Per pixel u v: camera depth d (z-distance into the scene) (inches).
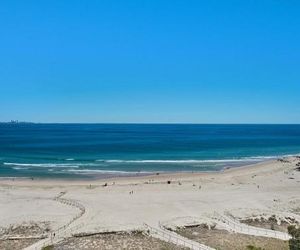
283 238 2182.6
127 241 2121.1
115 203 2819.9
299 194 3179.1
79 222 2381.9
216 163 5295.3
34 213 2551.7
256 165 5059.1
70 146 7549.2
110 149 7012.8
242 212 2635.3
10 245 2041.1
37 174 4291.3
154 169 4714.6
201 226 2378.2
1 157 5703.7
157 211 2628.0
